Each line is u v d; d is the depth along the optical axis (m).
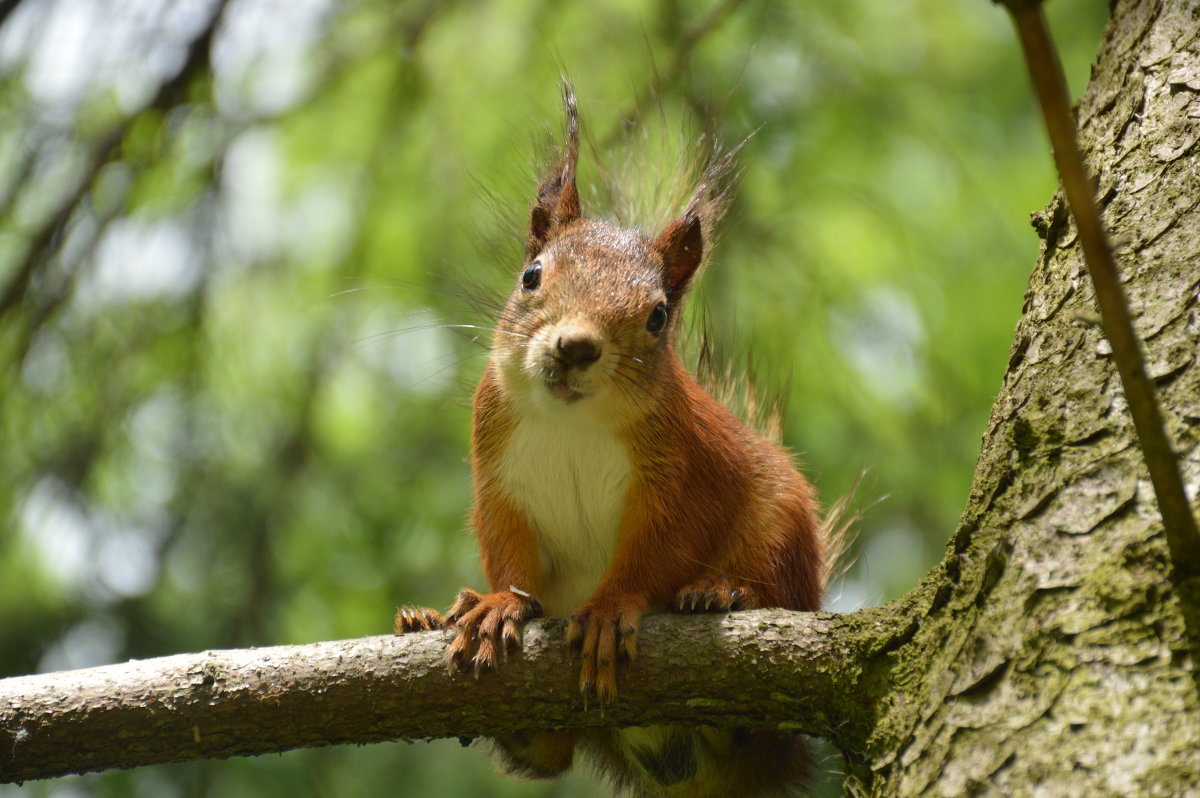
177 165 13.77
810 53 14.20
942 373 13.69
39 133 13.09
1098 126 6.91
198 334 13.81
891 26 15.23
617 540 8.17
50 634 13.15
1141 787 4.53
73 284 12.88
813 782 8.73
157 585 13.52
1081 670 4.96
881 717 5.70
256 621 13.28
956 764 5.06
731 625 6.40
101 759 6.54
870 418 13.37
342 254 14.80
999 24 15.29
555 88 13.79
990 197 14.56
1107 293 4.21
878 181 14.46
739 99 13.22
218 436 14.13
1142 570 5.05
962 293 14.05
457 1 14.17
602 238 8.55
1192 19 6.87
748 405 10.05
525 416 8.27
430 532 14.09
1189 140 6.31
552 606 8.70
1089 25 14.35
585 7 14.22
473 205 13.11
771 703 6.23
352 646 6.63
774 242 13.43
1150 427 4.47
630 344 7.88
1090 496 5.41
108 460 13.68
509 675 6.64
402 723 6.57
